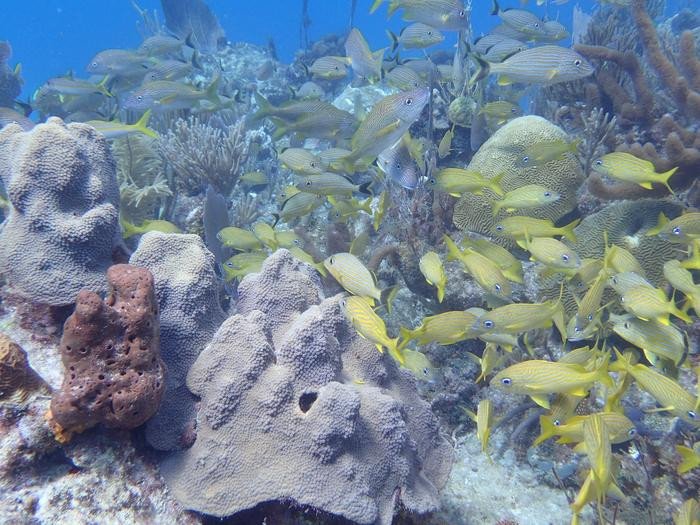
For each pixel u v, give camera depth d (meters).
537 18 2.13
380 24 21.95
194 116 2.92
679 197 1.62
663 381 0.93
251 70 5.15
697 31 3.11
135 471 0.79
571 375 0.92
